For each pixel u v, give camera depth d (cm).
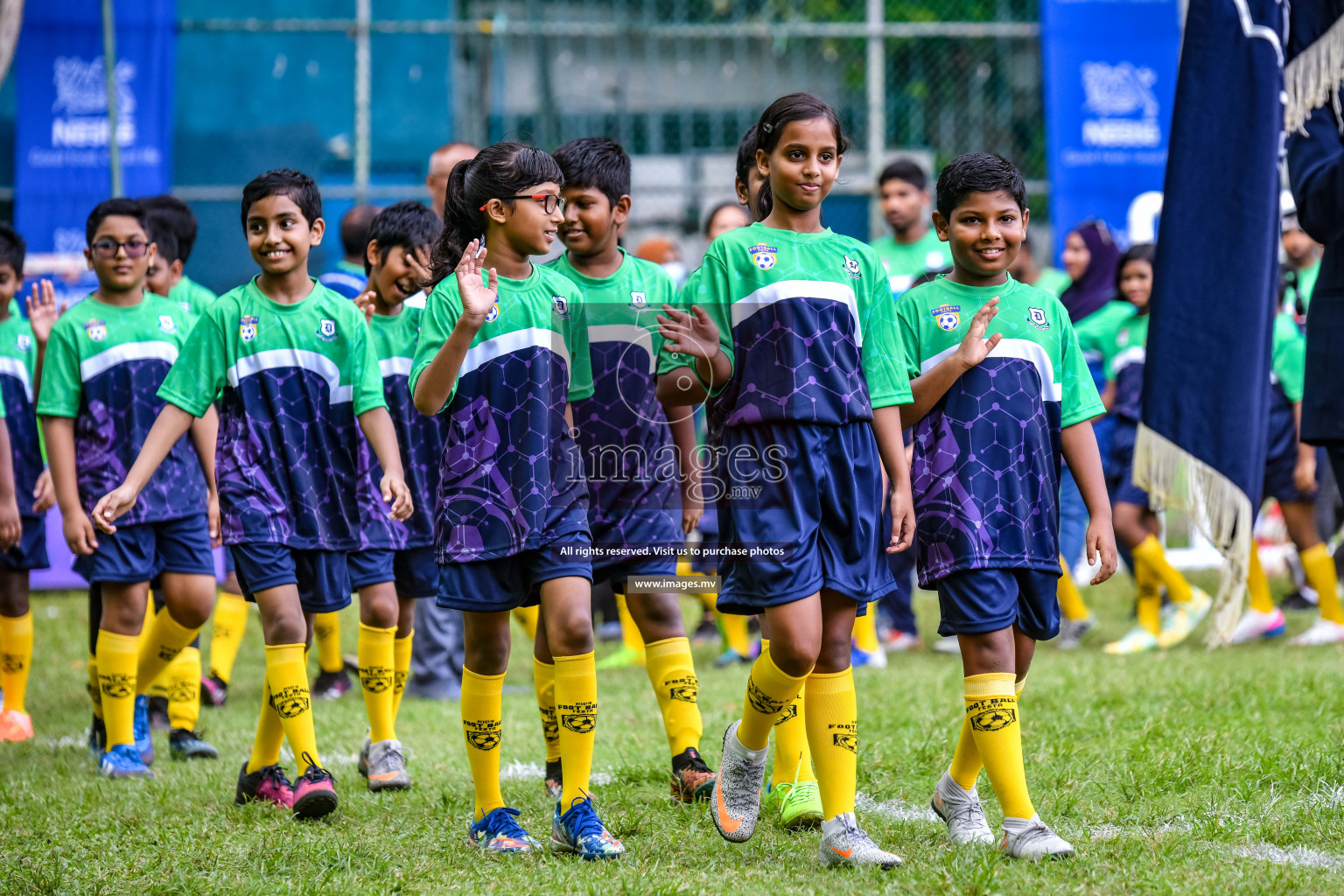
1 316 2142
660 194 3791
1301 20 1427
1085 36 3534
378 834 1389
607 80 4009
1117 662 2508
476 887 1162
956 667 2583
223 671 2364
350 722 2122
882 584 1292
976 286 1329
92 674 1916
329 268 3791
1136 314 2833
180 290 2333
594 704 1307
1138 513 2788
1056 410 1315
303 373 1564
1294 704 1952
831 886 1127
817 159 1295
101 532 1809
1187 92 1458
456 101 3881
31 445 2120
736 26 3569
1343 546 3291
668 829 1364
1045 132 3791
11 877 1229
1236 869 1148
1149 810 1380
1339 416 1413
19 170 3406
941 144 4141
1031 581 1271
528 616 2358
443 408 1339
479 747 1336
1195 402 1419
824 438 1260
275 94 3872
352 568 1684
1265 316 1422
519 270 1359
